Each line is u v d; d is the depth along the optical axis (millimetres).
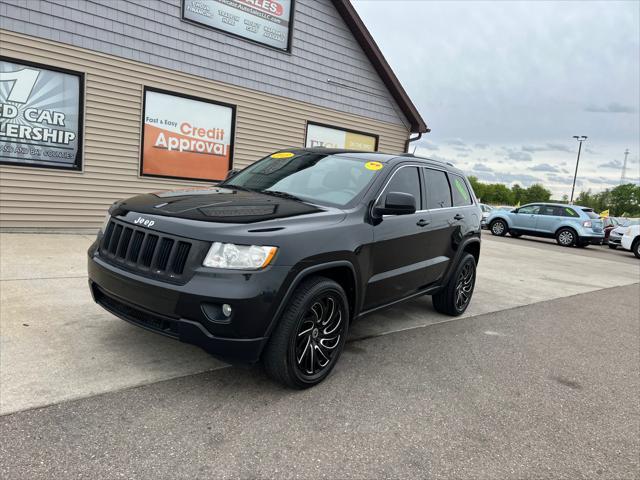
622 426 3104
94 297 3330
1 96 7004
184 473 2172
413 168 4453
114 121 8133
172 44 8578
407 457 2494
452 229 4945
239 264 2721
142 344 3559
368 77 12070
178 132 8969
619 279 9953
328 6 10844
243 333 2732
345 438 2613
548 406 3301
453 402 3203
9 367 2986
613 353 4660
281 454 2400
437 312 5570
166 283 2748
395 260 3982
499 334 4922
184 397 2869
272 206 3314
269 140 10391
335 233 3229
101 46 7781
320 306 3143
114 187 8328
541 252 14453
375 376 3500
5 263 5461
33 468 2092
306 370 3117
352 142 12094
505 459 2576
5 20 6859
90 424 2475
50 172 7602
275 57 10109
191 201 3320
